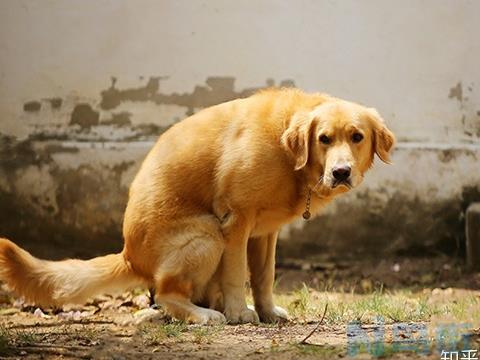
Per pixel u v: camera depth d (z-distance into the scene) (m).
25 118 13.32
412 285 12.05
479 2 13.16
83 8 13.22
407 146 13.14
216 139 8.88
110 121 13.29
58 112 13.34
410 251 13.20
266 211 8.80
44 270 9.02
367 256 13.19
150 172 9.06
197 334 7.97
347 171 8.30
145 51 13.23
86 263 9.16
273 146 8.66
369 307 9.55
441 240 13.21
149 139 13.29
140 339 7.86
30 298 9.06
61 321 9.42
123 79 13.27
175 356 7.07
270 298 9.26
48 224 13.30
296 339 7.77
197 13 13.17
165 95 13.27
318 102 8.84
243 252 8.82
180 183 8.88
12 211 13.31
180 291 8.84
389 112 13.21
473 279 12.23
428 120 13.22
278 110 8.77
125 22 13.22
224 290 8.91
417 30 13.16
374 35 13.15
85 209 13.22
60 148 13.22
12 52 13.29
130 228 9.05
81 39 13.24
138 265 9.07
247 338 7.89
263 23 13.16
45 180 13.26
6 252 8.91
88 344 7.68
